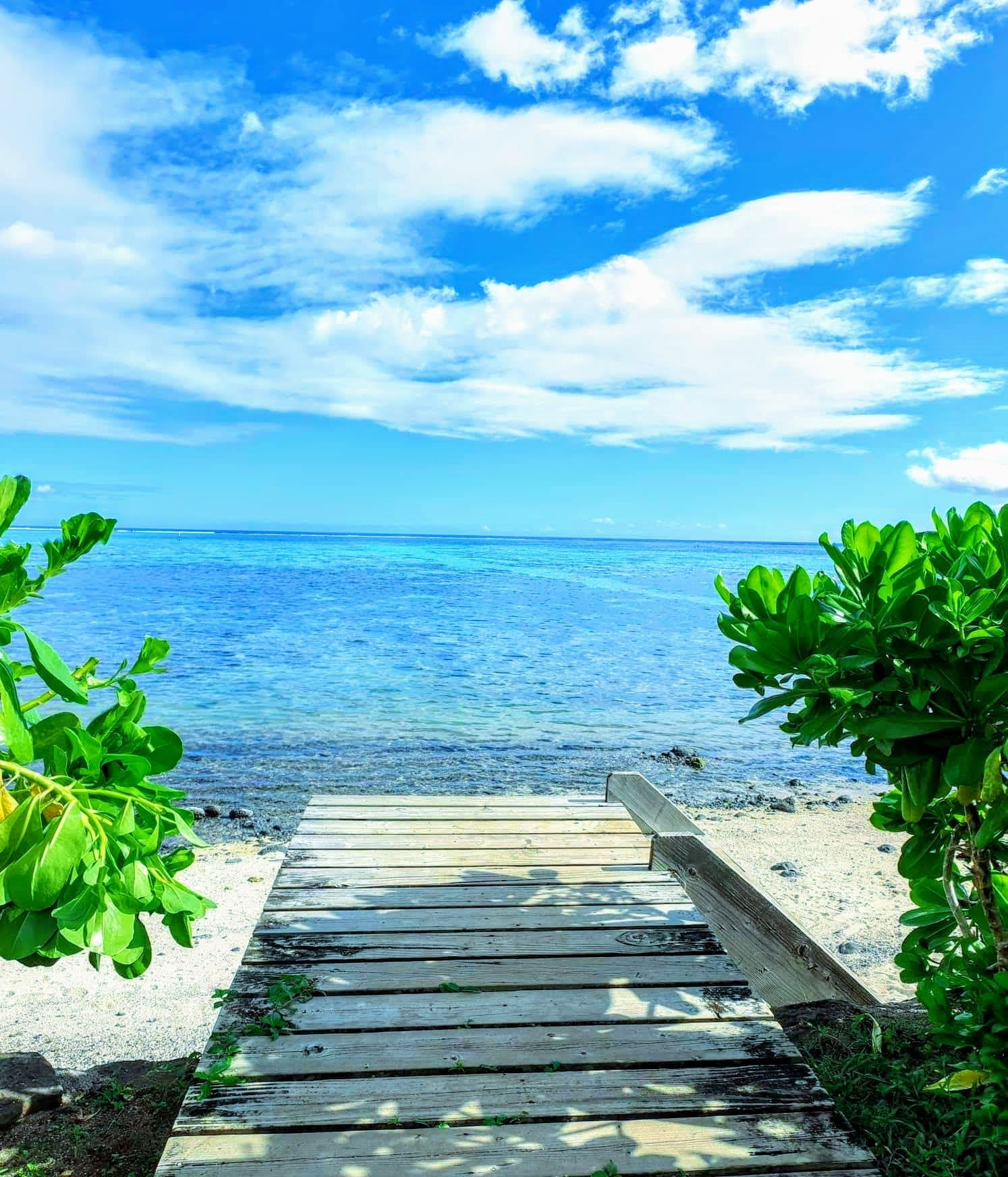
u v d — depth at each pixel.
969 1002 2.98
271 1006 3.46
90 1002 5.52
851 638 2.58
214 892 7.35
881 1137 3.05
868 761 2.84
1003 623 2.55
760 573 2.90
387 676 18.81
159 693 16.23
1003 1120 2.57
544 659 22.38
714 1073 3.13
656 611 38.03
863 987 4.16
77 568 58.66
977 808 2.88
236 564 69.69
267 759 11.84
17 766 1.78
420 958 3.87
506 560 98.44
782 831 9.57
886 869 8.30
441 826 5.72
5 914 1.69
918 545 2.84
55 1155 3.22
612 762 12.41
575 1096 2.98
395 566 72.88
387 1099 2.94
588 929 4.21
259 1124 2.79
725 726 15.25
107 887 1.78
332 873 4.85
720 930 4.69
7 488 1.92
